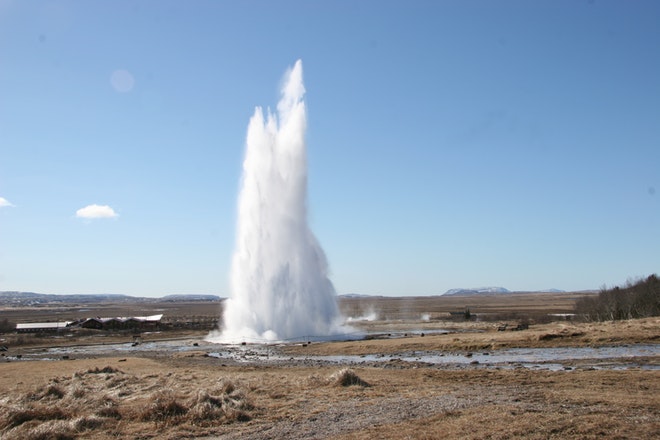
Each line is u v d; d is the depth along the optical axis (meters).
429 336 64.50
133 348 68.50
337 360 46.59
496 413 18.03
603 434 14.50
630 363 34.34
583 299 104.25
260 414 21.08
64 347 73.31
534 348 46.78
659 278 81.50
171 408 21.23
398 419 18.72
